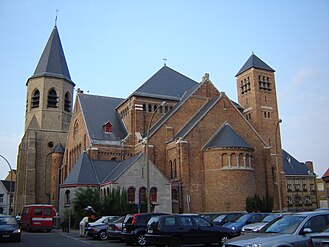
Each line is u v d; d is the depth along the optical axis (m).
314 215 13.42
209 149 45.69
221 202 43.41
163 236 19.70
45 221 38.53
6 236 25.28
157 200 41.38
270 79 62.31
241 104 63.12
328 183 71.12
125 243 25.25
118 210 38.00
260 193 49.09
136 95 54.56
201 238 20.44
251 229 21.34
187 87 61.50
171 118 51.00
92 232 28.30
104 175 45.16
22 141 65.81
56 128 67.94
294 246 12.37
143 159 42.03
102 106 59.81
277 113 61.16
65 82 70.06
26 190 63.53
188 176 44.88
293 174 80.50
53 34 73.19
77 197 39.47
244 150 44.81
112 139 53.12
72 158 61.25
